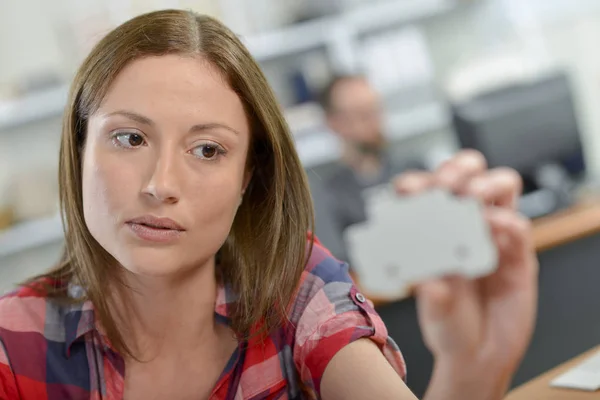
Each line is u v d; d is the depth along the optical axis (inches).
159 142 32.4
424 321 56.1
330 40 155.0
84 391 36.7
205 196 32.8
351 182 130.3
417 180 68.9
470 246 57.7
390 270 66.4
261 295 37.4
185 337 37.0
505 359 54.0
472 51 170.7
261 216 38.2
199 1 142.7
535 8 168.1
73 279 38.5
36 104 136.3
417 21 166.9
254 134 36.5
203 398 37.4
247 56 35.3
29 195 133.3
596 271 84.4
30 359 36.6
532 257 57.1
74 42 139.2
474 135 111.3
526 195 114.3
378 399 33.6
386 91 157.2
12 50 140.6
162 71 32.8
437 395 54.2
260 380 37.5
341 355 35.5
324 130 149.2
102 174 32.4
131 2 137.9
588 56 166.9
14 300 38.0
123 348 36.7
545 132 115.0
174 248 32.5
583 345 82.4
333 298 37.5
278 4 154.6
